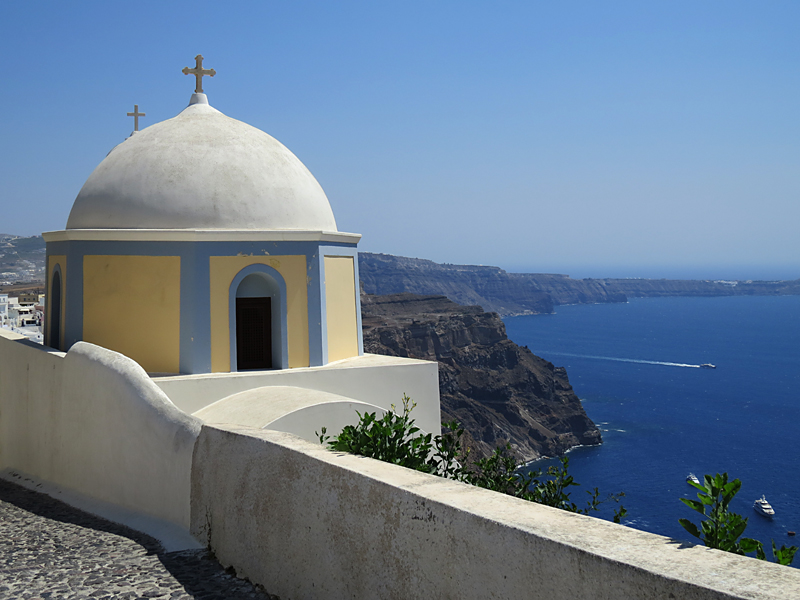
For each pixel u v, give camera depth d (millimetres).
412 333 158250
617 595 2951
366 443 5965
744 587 2635
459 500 3916
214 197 11273
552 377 154250
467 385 140750
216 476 6453
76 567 6066
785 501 86562
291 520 5230
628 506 84812
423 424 11758
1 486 10891
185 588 5531
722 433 129750
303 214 11945
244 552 5840
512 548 3438
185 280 10758
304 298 11438
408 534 4102
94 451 9047
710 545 3725
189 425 7227
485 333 168125
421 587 3984
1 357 13180
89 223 11602
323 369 11164
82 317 11172
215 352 10828
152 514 7664
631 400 166000
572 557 3146
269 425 8766
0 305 82625
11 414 12398
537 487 6789
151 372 10836
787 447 117188
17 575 5812
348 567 4590
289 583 5199
